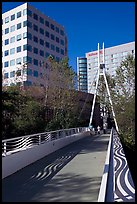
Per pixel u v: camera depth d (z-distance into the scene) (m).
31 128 26.53
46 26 65.06
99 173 10.27
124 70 40.50
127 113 37.50
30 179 9.31
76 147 21.11
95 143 24.62
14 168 10.70
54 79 40.31
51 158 14.92
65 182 8.77
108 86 47.59
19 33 60.03
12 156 10.55
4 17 62.62
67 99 40.28
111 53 104.94
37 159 14.29
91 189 7.77
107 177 5.56
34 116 28.53
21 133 24.50
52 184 8.48
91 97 60.69
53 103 38.44
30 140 16.20
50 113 37.25
